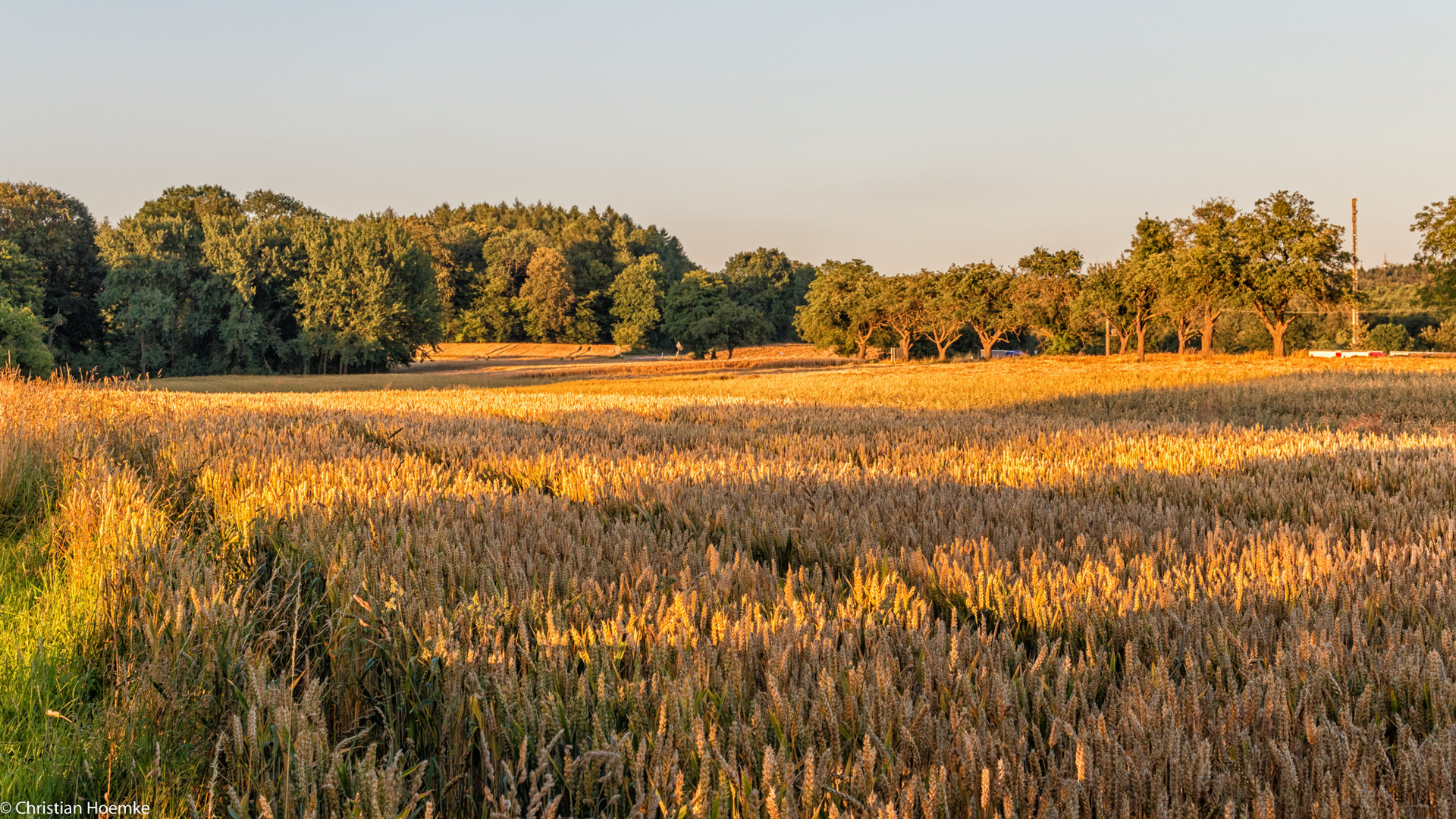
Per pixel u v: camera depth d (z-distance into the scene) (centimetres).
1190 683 261
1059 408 2988
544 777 245
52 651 358
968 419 1773
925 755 235
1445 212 5300
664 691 262
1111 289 7312
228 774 256
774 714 249
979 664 297
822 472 816
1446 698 259
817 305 10288
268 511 568
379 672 332
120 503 577
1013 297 9088
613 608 361
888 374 5672
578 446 1216
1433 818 203
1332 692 276
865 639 323
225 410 1734
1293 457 999
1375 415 2419
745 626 314
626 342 13900
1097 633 343
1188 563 468
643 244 18662
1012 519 587
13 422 871
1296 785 211
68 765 277
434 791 254
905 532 530
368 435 1406
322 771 231
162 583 382
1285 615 369
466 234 15350
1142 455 1075
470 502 590
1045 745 252
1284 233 5575
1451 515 617
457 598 376
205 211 9775
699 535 545
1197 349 9562
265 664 292
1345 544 522
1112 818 202
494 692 273
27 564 521
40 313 6725
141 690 295
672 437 1438
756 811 201
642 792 210
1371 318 9044
